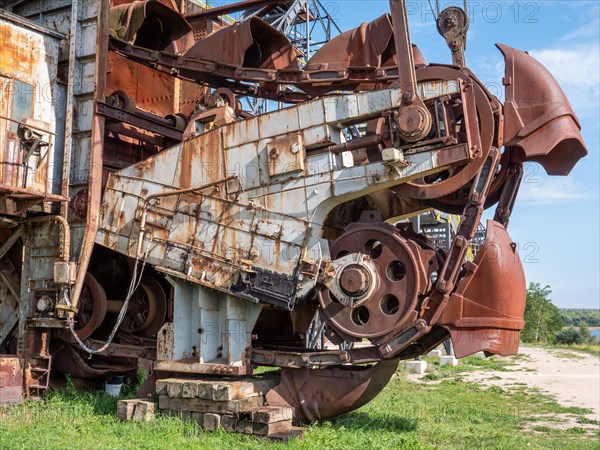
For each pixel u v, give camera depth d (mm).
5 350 13508
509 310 9578
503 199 10391
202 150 11234
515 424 12266
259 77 11492
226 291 10516
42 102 13023
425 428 10891
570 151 10172
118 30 13383
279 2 14320
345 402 10031
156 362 11078
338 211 11852
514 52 10258
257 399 10148
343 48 11117
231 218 10711
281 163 10359
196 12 16172
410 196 9984
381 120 10109
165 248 11250
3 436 8773
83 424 10023
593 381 19328
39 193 11781
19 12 14445
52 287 12648
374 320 9680
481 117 9719
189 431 9578
